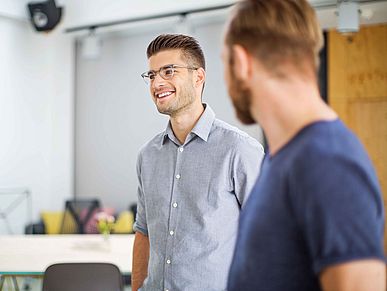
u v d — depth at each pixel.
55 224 7.85
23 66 8.03
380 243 0.99
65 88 8.51
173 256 2.09
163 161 2.17
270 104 1.08
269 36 1.06
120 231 6.96
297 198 1.01
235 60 1.09
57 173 8.45
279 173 1.06
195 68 2.09
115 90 8.28
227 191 2.07
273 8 1.07
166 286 2.10
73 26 7.89
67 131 8.49
